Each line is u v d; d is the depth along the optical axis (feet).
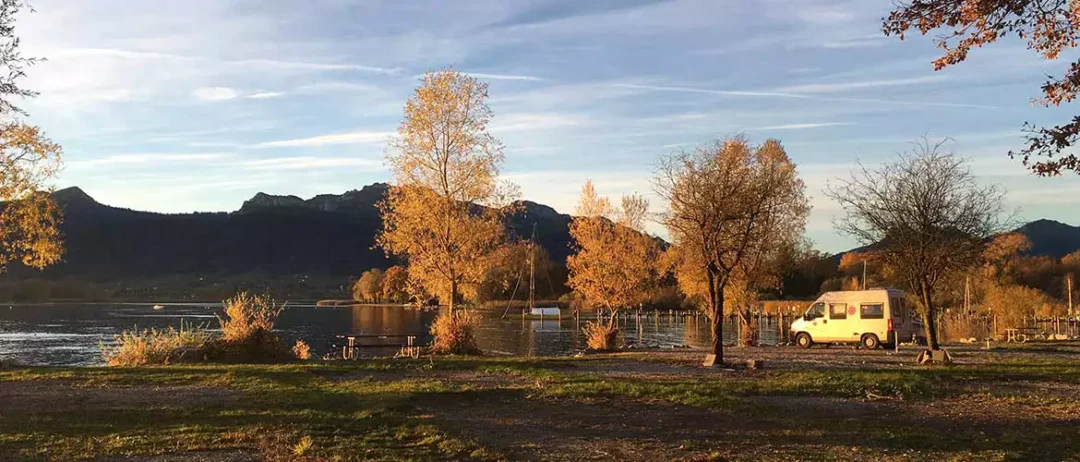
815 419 37.32
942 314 197.16
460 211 89.10
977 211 69.26
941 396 45.96
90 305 416.67
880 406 42.27
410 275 91.35
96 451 29.14
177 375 53.21
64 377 52.49
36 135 77.10
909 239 69.41
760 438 32.50
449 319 88.48
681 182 66.74
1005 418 38.06
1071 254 298.35
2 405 40.68
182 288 543.80
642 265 124.26
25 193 76.84
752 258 106.42
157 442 30.71
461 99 88.74
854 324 96.84
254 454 28.84
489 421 36.70
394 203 88.63
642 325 226.99
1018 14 27.32
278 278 616.80
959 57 28.60
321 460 27.81
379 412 37.91
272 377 52.85
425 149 88.17
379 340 154.61
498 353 123.44
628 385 48.21
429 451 29.45
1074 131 26.27
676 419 37.42
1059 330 161.27
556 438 32.58
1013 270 239.30
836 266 305.12
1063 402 43.21
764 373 58.34
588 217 127.34
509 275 224.74
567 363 66.64
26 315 277.03
